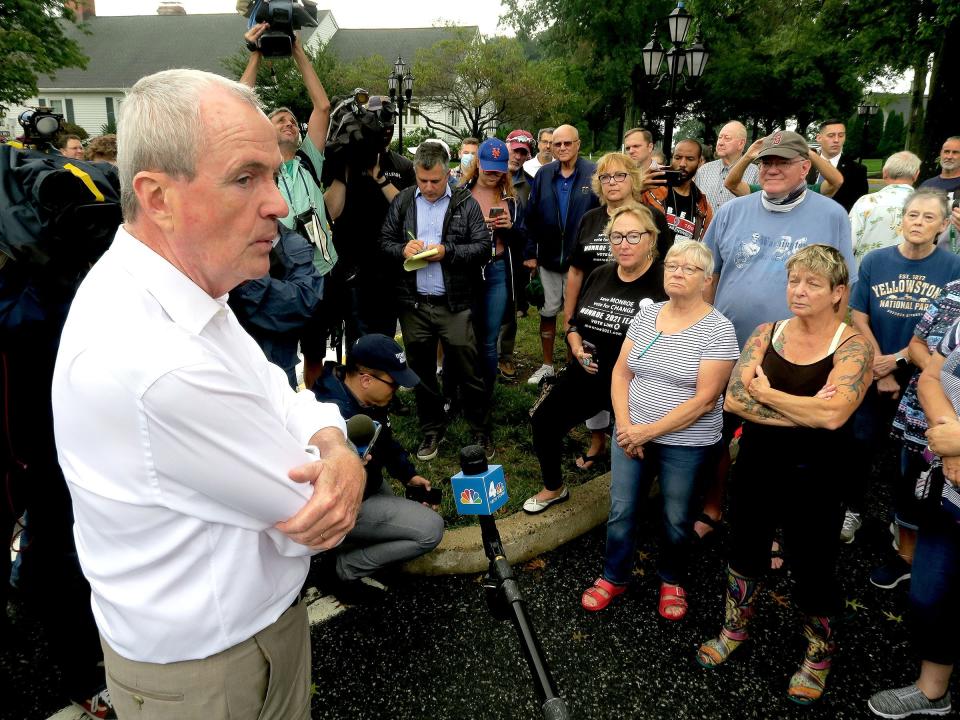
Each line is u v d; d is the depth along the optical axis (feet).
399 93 64.75
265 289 9.10
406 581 10.00
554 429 10.59
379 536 9.07
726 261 11.11
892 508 12.26
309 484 3.76
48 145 11.39
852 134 143.13
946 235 13.39
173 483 3.41
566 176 16.66
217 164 3.26
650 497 12.56
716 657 8.34
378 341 9.10
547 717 3.77
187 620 3.71
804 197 10.49
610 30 98.43
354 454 4.15
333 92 115.96
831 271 7.38
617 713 7.70
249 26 11.48
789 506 7.64
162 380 3.17
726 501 12.44
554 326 17.62
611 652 8.62
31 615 8.88
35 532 6.81
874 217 14.44
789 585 9.97
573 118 132.98
